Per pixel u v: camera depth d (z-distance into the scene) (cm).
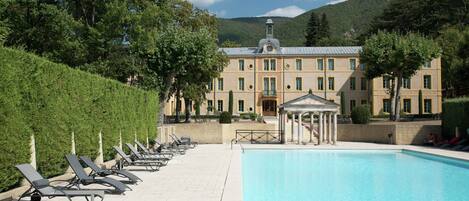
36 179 1037
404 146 3397
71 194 1025
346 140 4231
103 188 1370
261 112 7194
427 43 5375
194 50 4094
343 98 7019
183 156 2542
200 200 1182
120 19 3397
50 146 1391
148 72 4041
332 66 7156
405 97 6881
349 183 1691
